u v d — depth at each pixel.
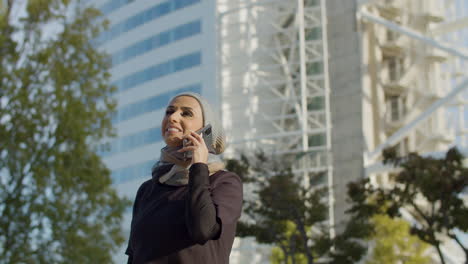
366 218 19.72
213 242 2.05
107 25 19.14
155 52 50.41
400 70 48.09
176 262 2.02
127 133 51.09
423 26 48.00
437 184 15.66
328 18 49.16
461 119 44.25
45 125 17.11
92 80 18.36
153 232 2.07
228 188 2.10
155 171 2.28
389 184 37.97
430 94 45.81
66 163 17.03
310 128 46.78
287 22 49.81
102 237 17.41
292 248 21.11
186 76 48.09
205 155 2.09
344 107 46.34
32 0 17.69
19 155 16.75
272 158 22.05
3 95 17.03
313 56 47.91
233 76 48.31
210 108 2.28
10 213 16.16
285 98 45.47
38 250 16.36
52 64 17.78
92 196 17.28
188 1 49.50
